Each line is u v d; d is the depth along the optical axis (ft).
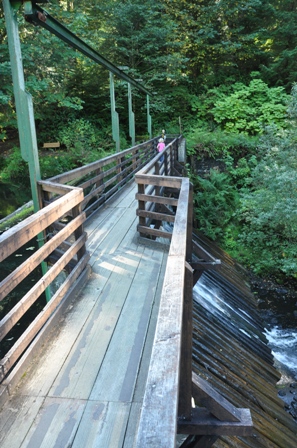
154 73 57.16
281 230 35.68
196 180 41.65
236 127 53.01
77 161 47.98
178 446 7.59
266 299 31.50
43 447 5.59
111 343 8.16
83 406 6.39
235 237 38.52
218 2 58.65
